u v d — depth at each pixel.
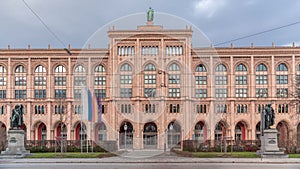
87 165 32.69
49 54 94.88
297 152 53.75
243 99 95.12
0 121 93.75
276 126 93.38
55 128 94.38
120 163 34.88
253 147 58.22
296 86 76.44
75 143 63.09
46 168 29.47
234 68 95.75
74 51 94.50
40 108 94.75
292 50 94.75
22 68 95.81
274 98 94.50
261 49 95.31
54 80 95.00
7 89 94.69
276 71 95.50
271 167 30.30
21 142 47.38
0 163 36.56
